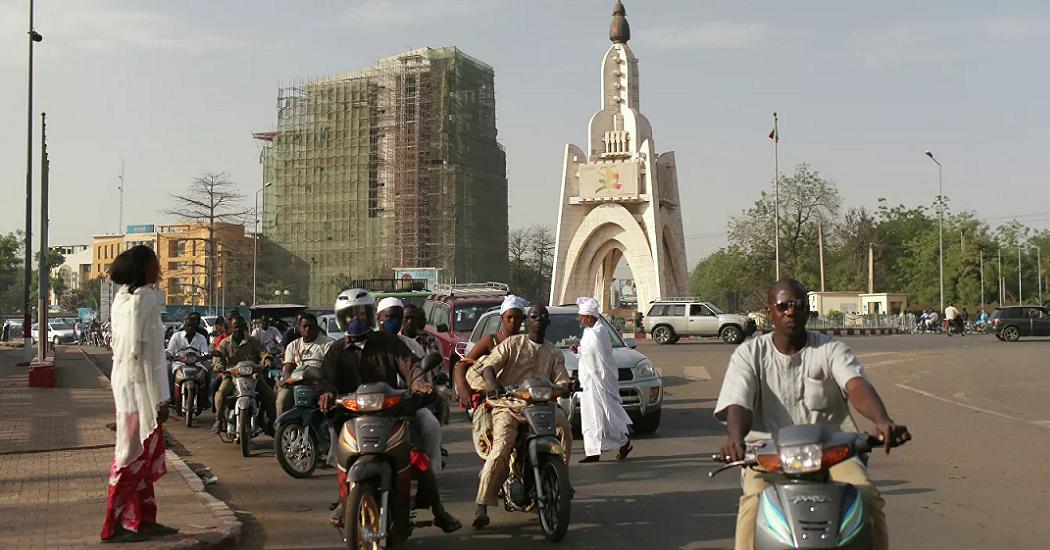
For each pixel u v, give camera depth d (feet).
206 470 36.91
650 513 28.58
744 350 17.34
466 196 317.83
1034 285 358.23
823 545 14.10
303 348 38.96
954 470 35.24
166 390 23.85
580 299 39.68
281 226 335.67
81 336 230.07
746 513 16.07
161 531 24.38
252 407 42.47
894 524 26.25
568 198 164.35
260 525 27.66
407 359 24.57
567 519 24.68
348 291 24.91
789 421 17.10
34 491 31.17
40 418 55.26
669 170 166.61
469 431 50.19
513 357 27.14
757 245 265.95
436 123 310.04
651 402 47.34
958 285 298.35
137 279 23.90
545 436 25.20
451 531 24.91
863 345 137.18
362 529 21.36
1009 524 26.21
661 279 158.20
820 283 268.00
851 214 319.47
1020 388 70.44
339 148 328.08
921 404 59.82
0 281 322.55
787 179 264.31
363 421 22.24
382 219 319.27
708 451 41.68
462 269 312.50
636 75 164.96
